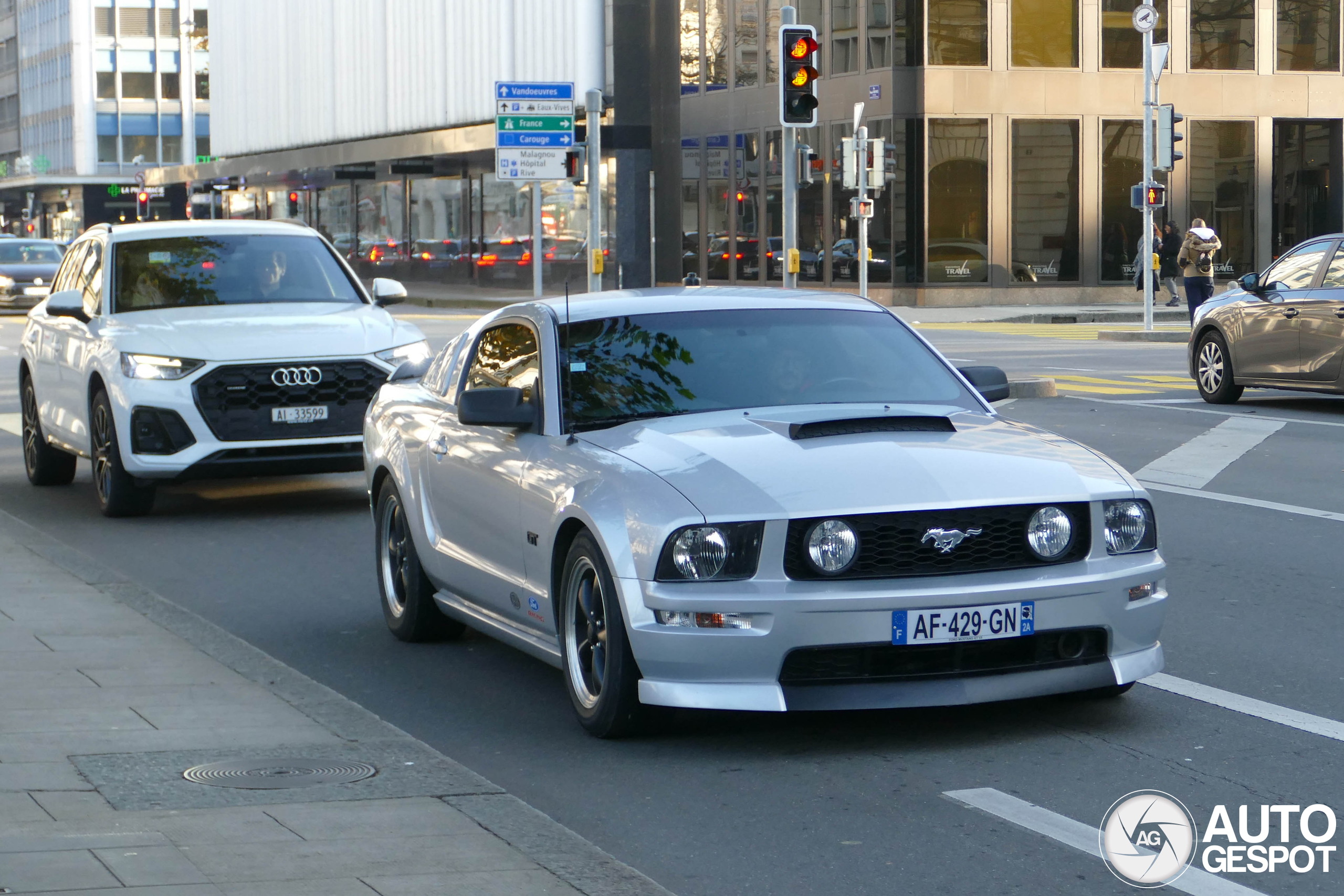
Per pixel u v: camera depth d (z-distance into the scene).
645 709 7.54
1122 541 7.60
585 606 7.79
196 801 6.45
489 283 69.19
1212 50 52.53
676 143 60.72
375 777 6.87
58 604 10.52
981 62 50.41
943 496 7.25
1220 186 53.00
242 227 16.77
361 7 77.25
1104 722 7.82
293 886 5.43
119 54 126.81
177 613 10.40
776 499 7.21
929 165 50.25
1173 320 45.78
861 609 7.07
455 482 9.17
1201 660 9.04
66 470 17.44
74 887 5.34
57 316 15.67
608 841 6.32
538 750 7.63
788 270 25.25
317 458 14.74
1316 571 11.55
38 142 136.75
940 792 6.81
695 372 8.66
